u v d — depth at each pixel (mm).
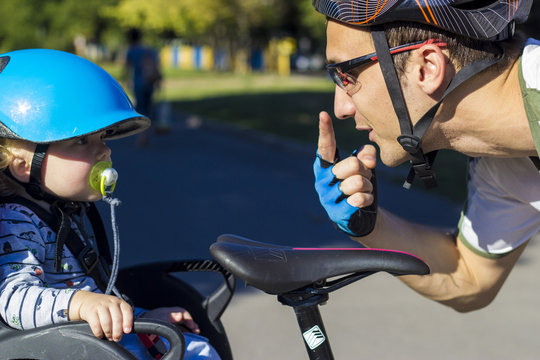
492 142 1618
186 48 53469
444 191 7340
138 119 1829
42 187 1843
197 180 8219
